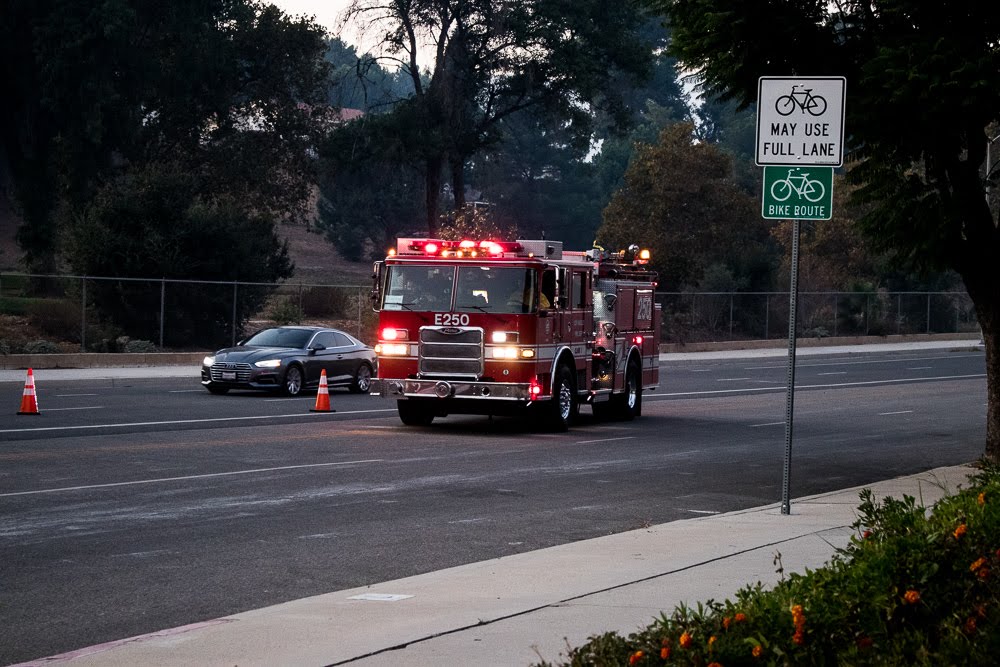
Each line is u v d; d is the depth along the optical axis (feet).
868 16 77.51
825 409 140.05
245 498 65.67
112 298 188.03
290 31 296.51
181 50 285.23
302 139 308.40
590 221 517.14
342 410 123.13
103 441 89.04
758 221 306.35
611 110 298.56
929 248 79.51
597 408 124.26
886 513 32.01
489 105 285.02
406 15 263.90
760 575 45.42
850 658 23.03
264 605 41.86
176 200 199.31
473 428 109.60
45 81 263.49
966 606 26.40
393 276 106.93
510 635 35.42
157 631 37.93
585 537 57.00
